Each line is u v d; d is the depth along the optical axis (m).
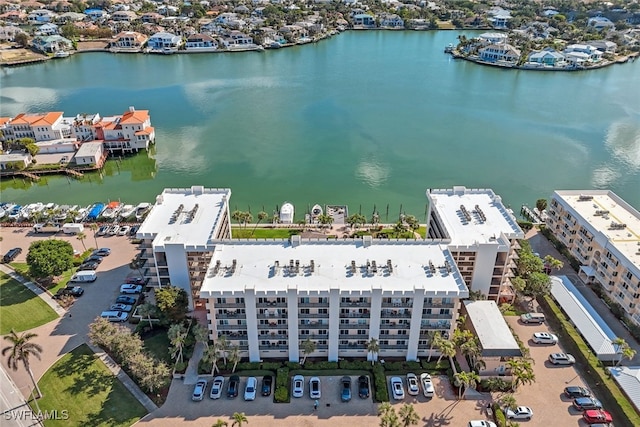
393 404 103.56
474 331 112.50
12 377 108.94
